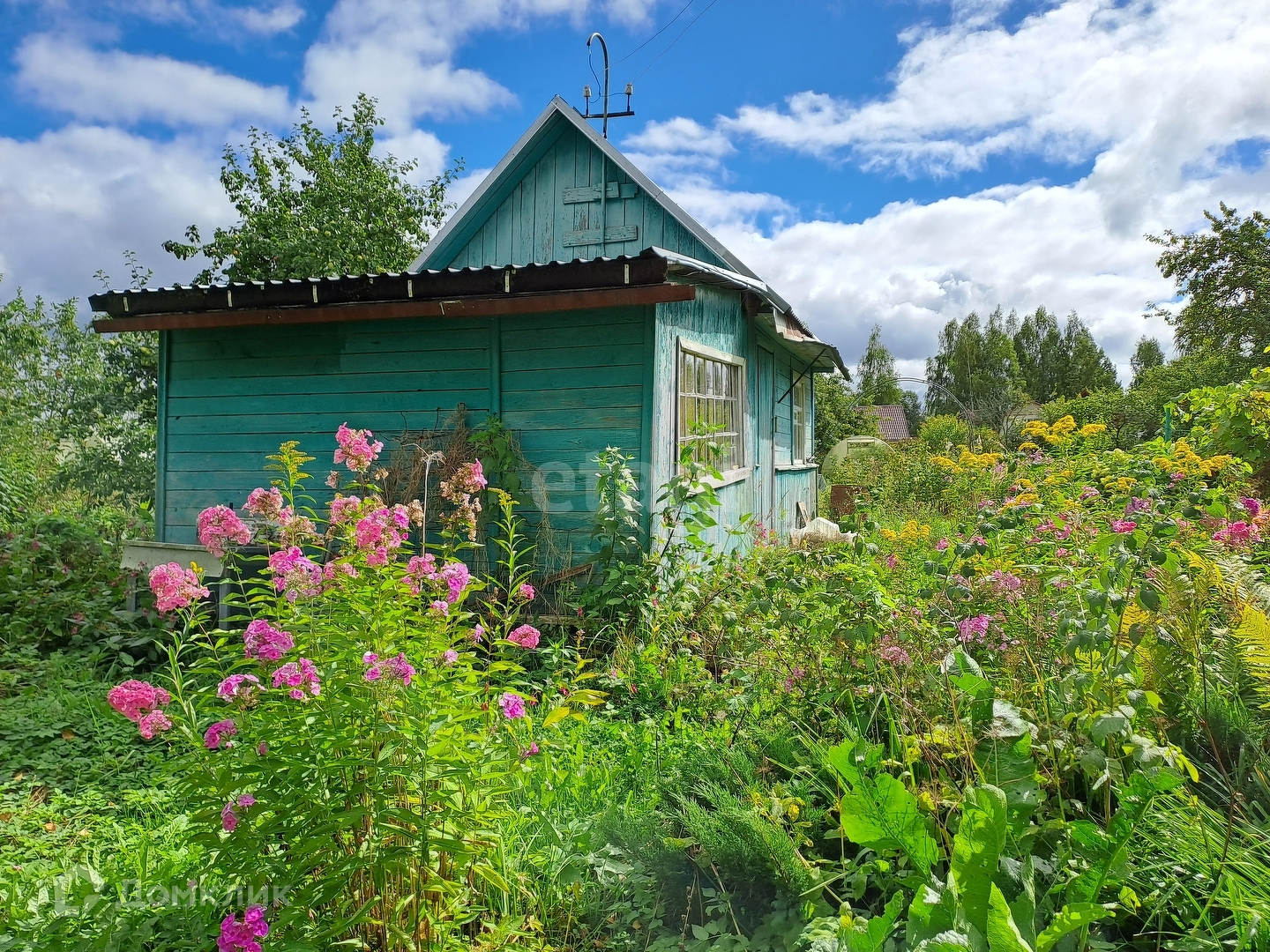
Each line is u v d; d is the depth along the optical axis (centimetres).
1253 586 314
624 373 590
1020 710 248
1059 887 204
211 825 206
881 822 216
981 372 5262
